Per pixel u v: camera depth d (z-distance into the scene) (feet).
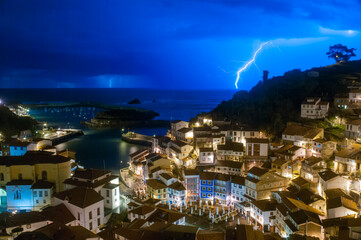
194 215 276.41
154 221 236.22
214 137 405.18
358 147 291.38
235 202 304.30
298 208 225.35
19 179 291.38
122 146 612.70
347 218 207.92
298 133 366.43
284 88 476.13
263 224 248.32
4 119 605.31
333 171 287.07
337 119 383.45
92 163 479.82
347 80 463.42
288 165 319.88
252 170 296.92
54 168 294.25
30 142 404.77
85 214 237.04
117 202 289.12
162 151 450.71
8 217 209.97
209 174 320.09
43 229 178.19
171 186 307.37
